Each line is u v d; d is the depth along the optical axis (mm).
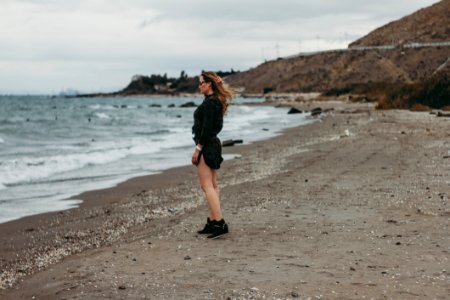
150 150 19719
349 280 4352
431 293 3992
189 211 8055
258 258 5148
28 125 34906
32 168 13797
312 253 5258
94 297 4211
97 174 13281
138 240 6285
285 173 11852
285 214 7340
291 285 4262
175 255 5414
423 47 164875
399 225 6395
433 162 12297
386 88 82062
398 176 10492
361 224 6520
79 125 37562
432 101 39438
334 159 14016
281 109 71812
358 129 25312
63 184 11617
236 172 12734
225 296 4062
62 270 5121
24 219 8016
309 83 184375
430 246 5359
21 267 5527
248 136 25859
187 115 59469
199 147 6332
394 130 22969
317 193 9000
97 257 5508
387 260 4914
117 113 62938
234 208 7988
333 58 199625
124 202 9367
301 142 20766
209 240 6035
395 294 3986
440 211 7137
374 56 173625
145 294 4211
